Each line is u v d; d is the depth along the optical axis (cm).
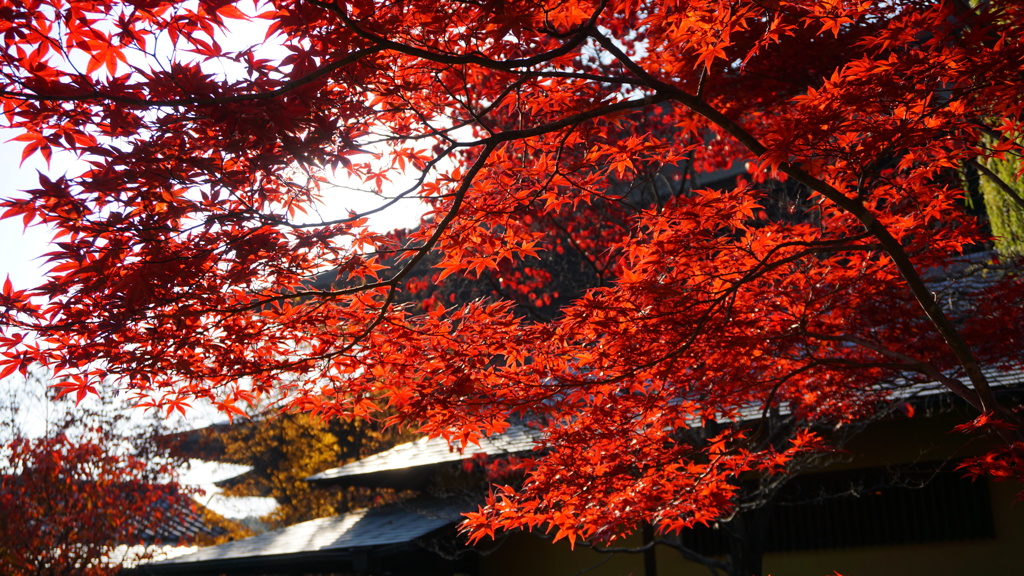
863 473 897
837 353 585
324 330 410
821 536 906
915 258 512
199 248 336
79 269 308
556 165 396
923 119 384
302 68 311
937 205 474
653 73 605
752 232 423
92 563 1370
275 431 2208
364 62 336
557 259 1088
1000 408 404
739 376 510
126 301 321
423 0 326
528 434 1021
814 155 379
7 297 313
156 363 361
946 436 862
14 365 344
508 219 412
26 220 307
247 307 348
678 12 399
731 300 425
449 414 433
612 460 485
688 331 437
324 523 1265
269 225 336
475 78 421
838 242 406
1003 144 434
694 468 502
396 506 1233
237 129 303
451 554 1084
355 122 369
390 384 430
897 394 782
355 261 379
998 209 750
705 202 388
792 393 623
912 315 550
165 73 292
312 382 424
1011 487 826
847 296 515
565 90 427
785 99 583
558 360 441
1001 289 580
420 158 443
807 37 523
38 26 284
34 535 1301
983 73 350
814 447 518
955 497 848
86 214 308
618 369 446
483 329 416
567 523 489
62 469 1377
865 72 346
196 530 2000
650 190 948
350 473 1184
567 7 384
